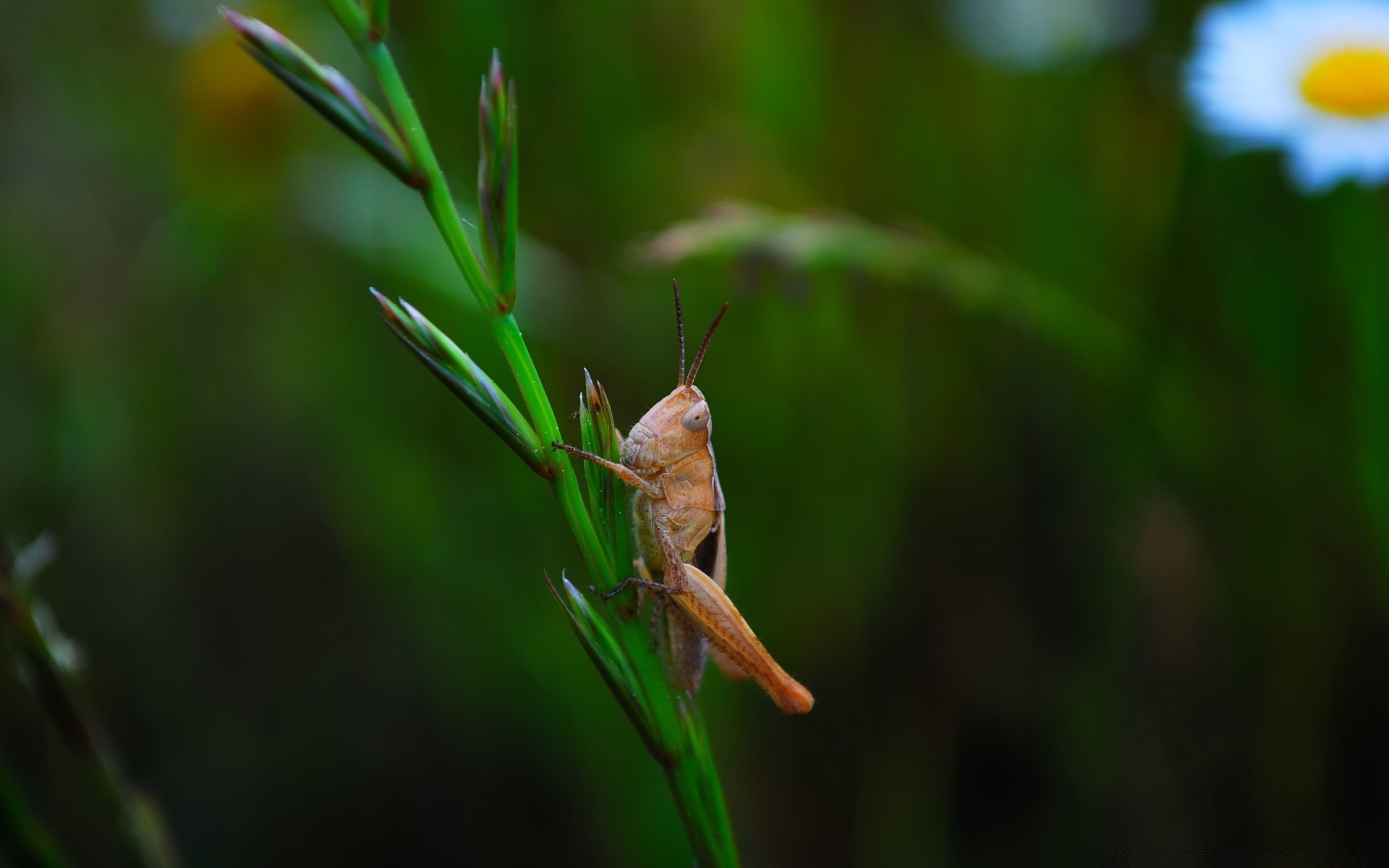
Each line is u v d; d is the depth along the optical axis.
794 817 0.31
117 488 0.37
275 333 0.38
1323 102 0.27
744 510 0.31
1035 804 0.31
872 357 0.32
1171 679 0.29
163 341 0.38
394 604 0.35
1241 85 0.28
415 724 0.35
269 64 0.20
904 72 0.33
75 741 0.23
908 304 0.32
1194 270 0.29
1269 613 0.29
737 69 0.35
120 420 0.37
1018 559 0.32
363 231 0.32
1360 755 0.29
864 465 0.32
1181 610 0.29
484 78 0.21
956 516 0.32
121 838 0.23
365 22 0.20
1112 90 0.32
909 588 0.32
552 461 0.21
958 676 0.31
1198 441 0.29
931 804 0.30
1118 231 0.32
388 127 0.20
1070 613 0.31
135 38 0.39
